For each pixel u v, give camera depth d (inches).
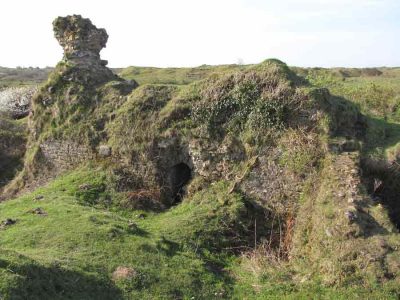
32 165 684.1
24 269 310.5
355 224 380.8
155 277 369.4
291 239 444.1
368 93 738.2
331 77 967.6
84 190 564.4
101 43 729.6
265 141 511.2
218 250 443.8
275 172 492.4
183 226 463.2
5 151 762.8
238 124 538.6
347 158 457.4
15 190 685.9
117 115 631.2
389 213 456.8
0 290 280.5
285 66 551.5
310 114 501.4
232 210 480.4
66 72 705.6
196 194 532.1
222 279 394.0
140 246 406.3
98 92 679.1
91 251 390.3
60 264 348.8
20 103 991.0
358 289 341.1
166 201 563.8
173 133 570.9
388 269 346.3
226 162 531.5
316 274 375.2
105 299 331.0
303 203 461.4
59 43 727.1
